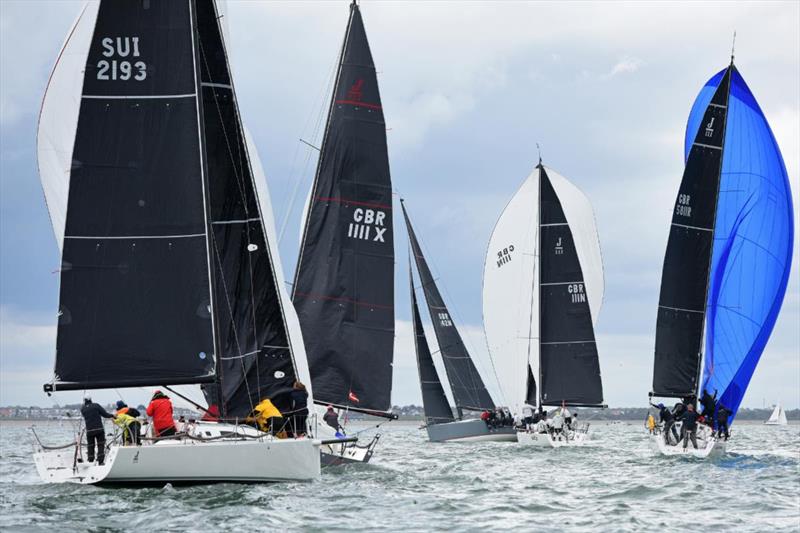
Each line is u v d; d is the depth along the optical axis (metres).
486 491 69.44
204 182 62.31
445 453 122.50
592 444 147.75
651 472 88.00
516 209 159.75
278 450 60.78
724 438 103.00
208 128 70.00
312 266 91.75
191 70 62.56
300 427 70.62
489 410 166.00
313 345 90.50
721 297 109.00
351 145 92.25
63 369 60.28
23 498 57.94
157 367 61.31
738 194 108.69
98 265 61.03
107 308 60.94
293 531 49.00
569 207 160.88
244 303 70.31
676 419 108.50
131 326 61.16
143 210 61.72
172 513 52.16
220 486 60.44
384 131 92.75
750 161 108.19
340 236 91.69
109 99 61.84
